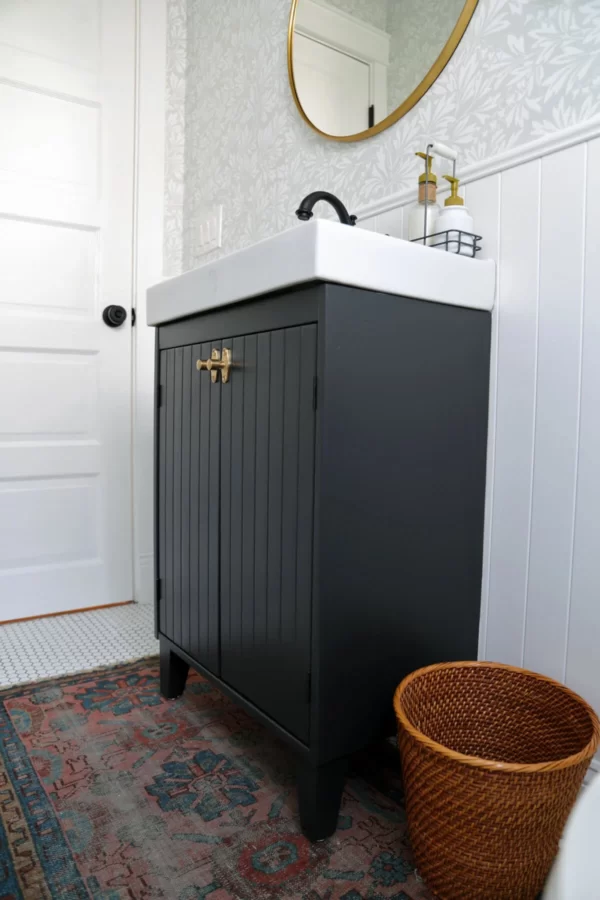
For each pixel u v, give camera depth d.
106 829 0.87
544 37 0.94
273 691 0.92
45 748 1.08
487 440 1.05
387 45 1.21
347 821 0.91
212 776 1.01
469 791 0.70
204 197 1.84
